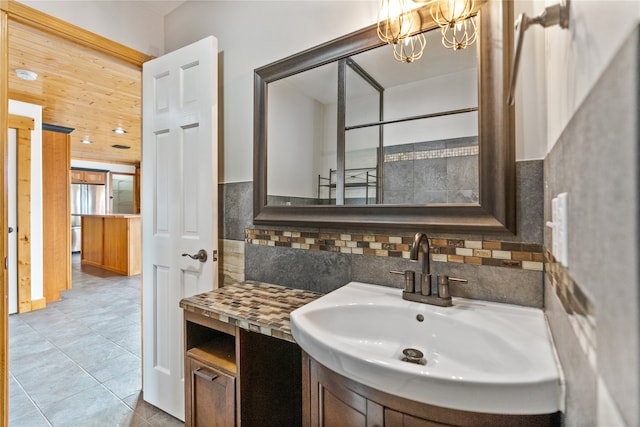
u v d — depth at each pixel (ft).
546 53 2.81
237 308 3.88
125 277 15.94
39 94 10.16
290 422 4.40
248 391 3.77
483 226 3.27
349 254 4.26
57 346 8.16
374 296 3.60
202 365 4.06
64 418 5.35
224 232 5.55
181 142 5.41
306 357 2.98
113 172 24.99
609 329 1.05
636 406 0.84
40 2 4.73
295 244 4.73
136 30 5.91
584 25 1.39
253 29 5.16
